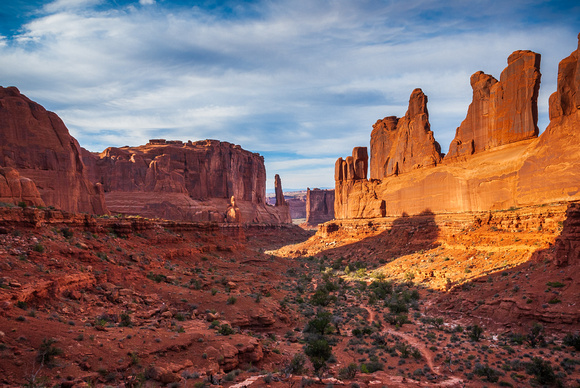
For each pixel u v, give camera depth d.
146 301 29.97
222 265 57.75
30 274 24.09
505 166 66.25
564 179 53.97
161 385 17.56
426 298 50.19
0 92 64.94
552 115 58.19
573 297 30.41
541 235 50.50
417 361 27.61
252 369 22.02
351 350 30.78
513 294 35.50
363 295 57.06
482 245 59.81
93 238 39.28
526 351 27.77
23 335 17.69
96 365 17.69
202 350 21.91
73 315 23.25
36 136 65.81
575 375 22.53
